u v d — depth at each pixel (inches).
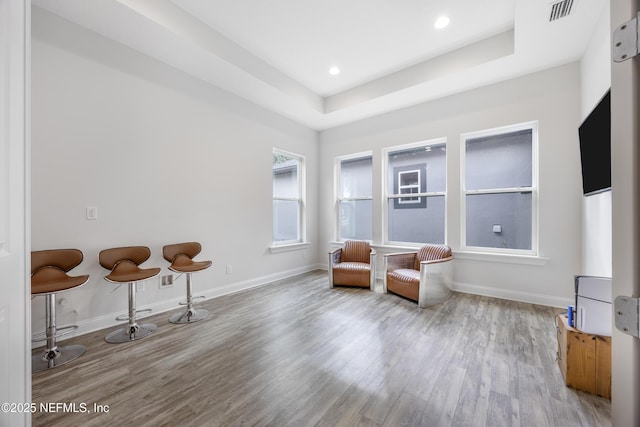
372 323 105.7
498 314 113.2
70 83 93.9
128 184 108.3
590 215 103.0
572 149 117.0
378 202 177.9
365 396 63.9
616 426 31.0
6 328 36.0
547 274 122.7
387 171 178.5
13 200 37.8
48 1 84.8
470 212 145.9
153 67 115.3
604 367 62.6
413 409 59.5
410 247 164.4
